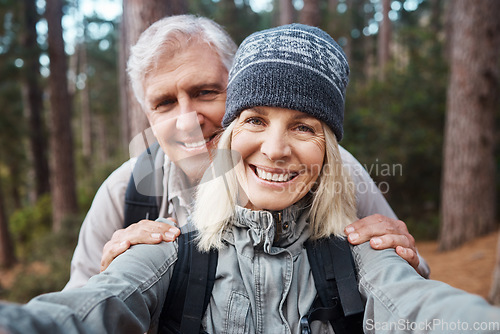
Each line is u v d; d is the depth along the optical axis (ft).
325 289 3.28
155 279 3.07
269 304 3.24
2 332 1.88
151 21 9.55
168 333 3.18
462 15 20.30
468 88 20.17
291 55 3.24
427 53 32.45
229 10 60.64
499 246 11.91
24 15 42.11
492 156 20.43
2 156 44.83
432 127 26.96
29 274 24.54
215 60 4.52
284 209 3.43
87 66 86.58
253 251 3.37
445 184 21.02
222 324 3.15
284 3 31.60
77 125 102.32
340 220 3.54
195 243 3.36
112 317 2.47
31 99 47.42
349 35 66.90
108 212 4.83
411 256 3.37
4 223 38.81
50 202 45.70
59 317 2.19
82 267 4.87
